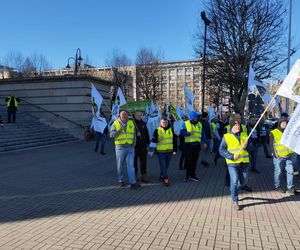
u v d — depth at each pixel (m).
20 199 7.16
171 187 8.30
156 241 4.90
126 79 51.19
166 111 14.91
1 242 4.86
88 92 23.88
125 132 8.11
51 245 4.76
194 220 5.80
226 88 30.39
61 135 21.69
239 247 4.71
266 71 26.67
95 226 5.50
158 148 8.49
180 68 91.00
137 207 6.57
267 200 7.13
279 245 4.80
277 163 7.91
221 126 11.68
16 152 15.13
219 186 8.41
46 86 24.25
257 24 25.69
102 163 12.10
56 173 10.12
